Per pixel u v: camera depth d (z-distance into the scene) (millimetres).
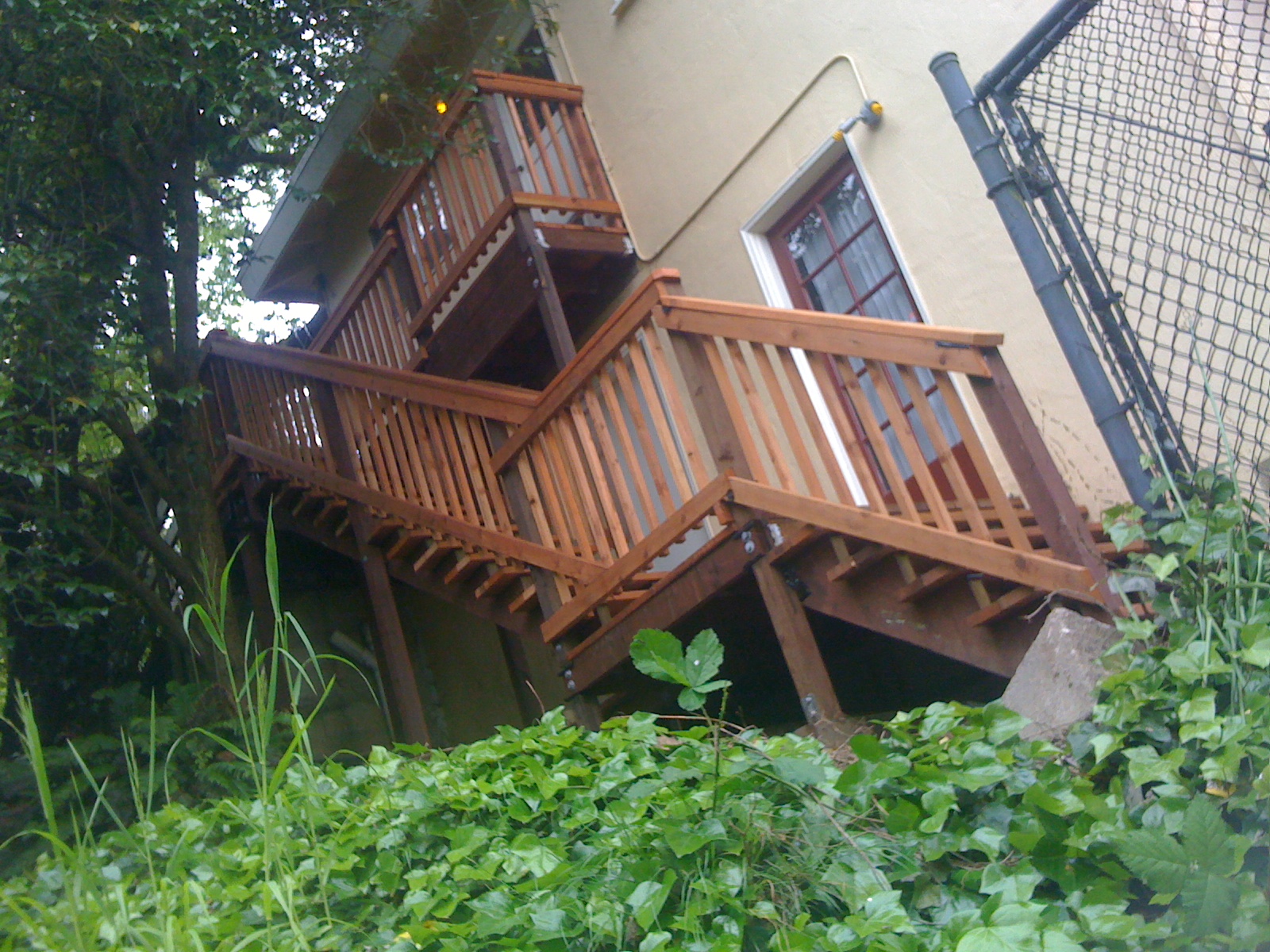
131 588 6344
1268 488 3318
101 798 2293
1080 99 3564
